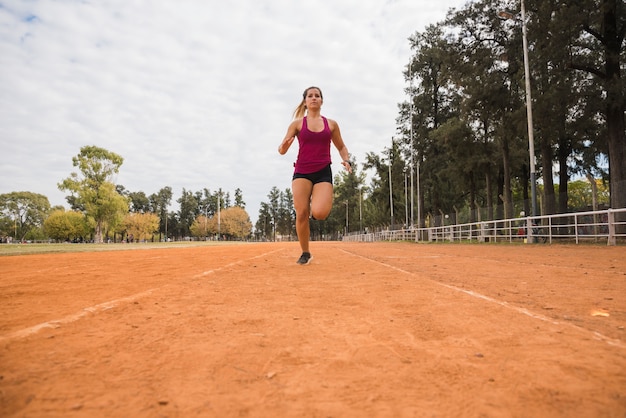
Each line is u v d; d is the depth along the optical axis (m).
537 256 9.80
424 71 41.28
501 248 15.70
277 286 4.35
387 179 60.00
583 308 3.02
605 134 23.22
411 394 1.44
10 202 114.94
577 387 1.49
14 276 5.77
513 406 1.34
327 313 2.88
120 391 1.47
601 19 18.11
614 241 13.87
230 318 2.72
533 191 19.34
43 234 118.81
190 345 2.06
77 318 2.71
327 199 6.68
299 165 6.83
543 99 19.72
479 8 26.03
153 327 2.46
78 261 9.52
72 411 1.30
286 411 1.31
